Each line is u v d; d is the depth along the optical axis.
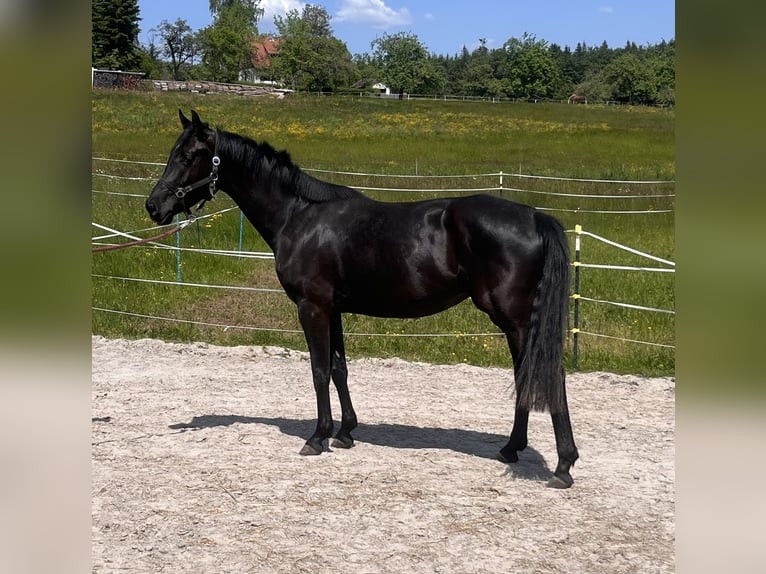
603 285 10.66
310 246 5.00
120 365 7.94
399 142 29.11
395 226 4.78
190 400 6.71
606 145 29.92
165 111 34.06
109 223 13.84
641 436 5.81
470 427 6.03
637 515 4.30
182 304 10.25
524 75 83.56
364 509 4.34
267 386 7.26
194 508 4.34
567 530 4.09
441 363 8.23
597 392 7.12
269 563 3.70
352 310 5.14
